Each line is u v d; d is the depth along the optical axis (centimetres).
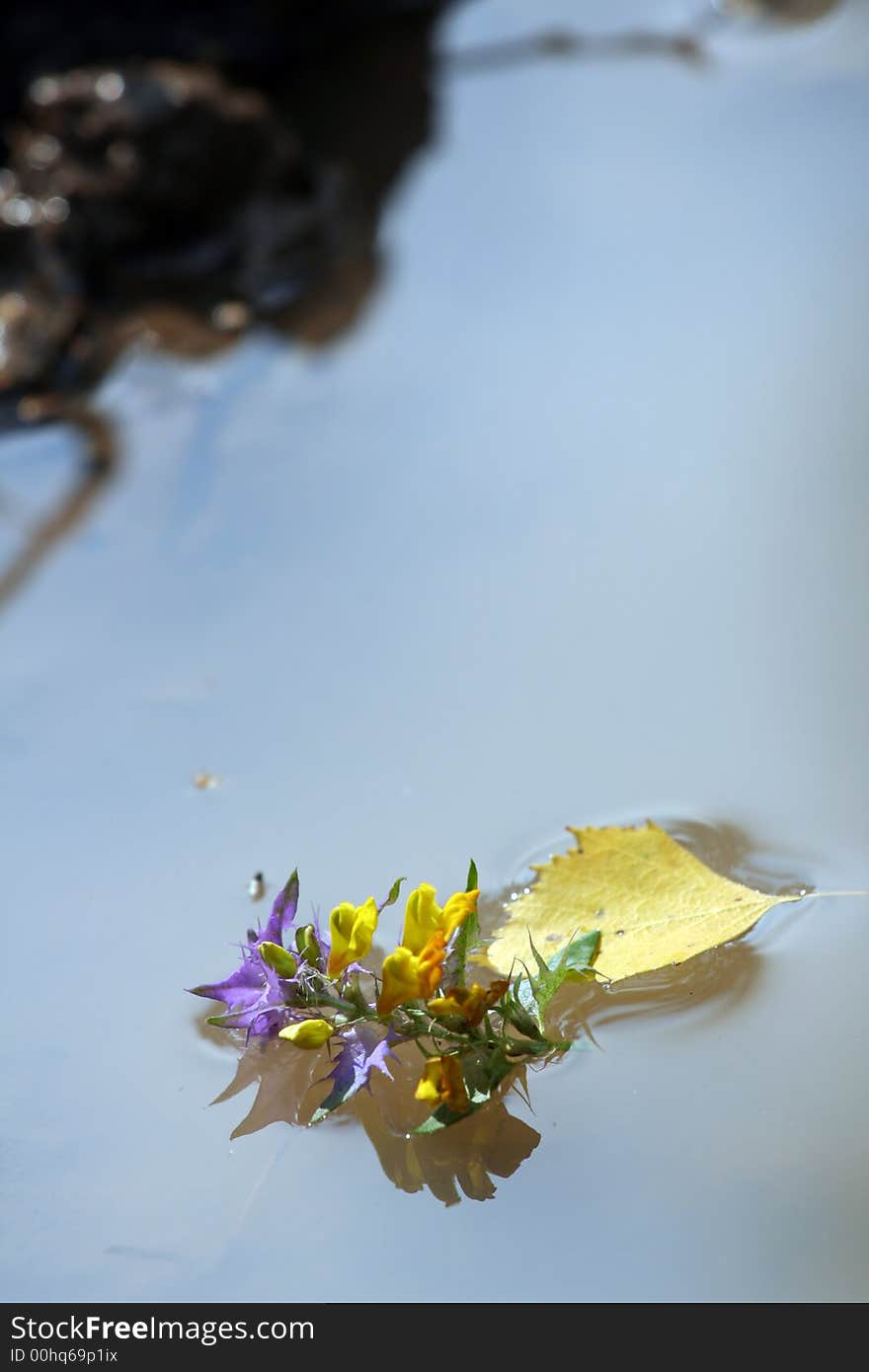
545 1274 55
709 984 58
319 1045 56
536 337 77
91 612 69
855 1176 55
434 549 70
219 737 65
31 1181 57
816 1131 56
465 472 72
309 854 62
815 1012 58
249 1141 57
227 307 84
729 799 62
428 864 61
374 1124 57
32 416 77
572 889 59
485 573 69
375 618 68
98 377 79
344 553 70
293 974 56
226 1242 55
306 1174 56
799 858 60
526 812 62
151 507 73
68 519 72
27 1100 58
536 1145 56
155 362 80
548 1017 58
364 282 84
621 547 69
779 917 59
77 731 66
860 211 84
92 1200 56
